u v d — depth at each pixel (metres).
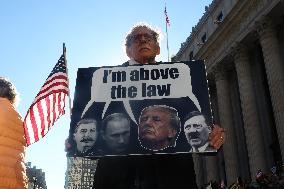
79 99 4.00
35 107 5.98
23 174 4.52
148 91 4.00
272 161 28.47
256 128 28.73
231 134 33.56
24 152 4.71
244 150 33.22
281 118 24.42
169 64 4.16
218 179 36.12
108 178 3.64
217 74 36.28
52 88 5.99
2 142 4.36
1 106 4.57
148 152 3.62
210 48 37.12
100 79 4.12
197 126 3.74
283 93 25.19
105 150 3.68
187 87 4.00
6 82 4.96
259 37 29.08
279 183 17.59
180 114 3.82
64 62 6.25
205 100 3.90
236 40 32.16
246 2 30.20
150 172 3.59
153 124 3.78
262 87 31.45
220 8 37.88
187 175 3.56
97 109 3.93
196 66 4.13
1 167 4.22
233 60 34.22
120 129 3.78
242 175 32.50
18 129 4.63
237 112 35.12
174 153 3.60
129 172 3.62
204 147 3.63
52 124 6.06
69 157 3.71
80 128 3.82
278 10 27.34
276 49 27.20
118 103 3.95
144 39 4.15
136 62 4.24
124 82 4.08
